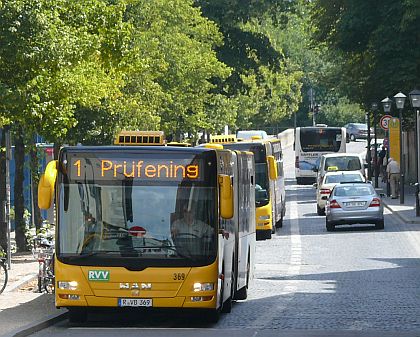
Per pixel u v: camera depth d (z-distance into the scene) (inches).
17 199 2982.3
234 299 2089.1
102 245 1662.2
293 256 3083.2
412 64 5487.2
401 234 3651.6
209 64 5098.4
